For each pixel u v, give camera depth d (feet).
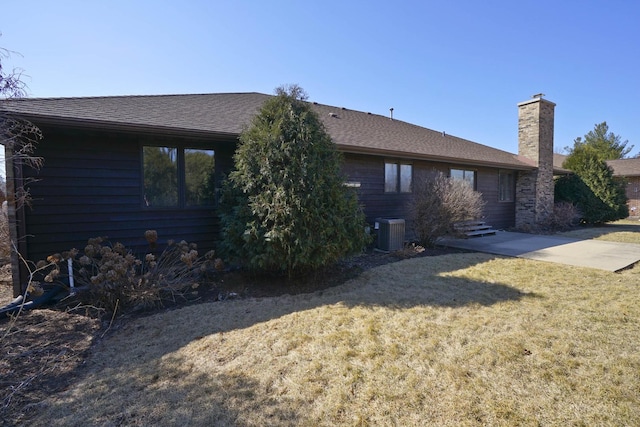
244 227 15.15
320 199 15.15
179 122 18.79
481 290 14.80
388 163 29.78
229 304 13.66
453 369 8.21
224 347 9.87
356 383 7.77
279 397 7.39
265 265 15.06
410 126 43.60
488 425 6.32
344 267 19.19
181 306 13.67
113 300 12.89
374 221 28.66
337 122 32.45
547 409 6.72
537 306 12.62
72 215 16.34
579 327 10.63
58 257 13.60
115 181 17.38
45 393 7.93
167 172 18.81
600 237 32.78
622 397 7.05
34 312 13.15
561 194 47.01
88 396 7.72
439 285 15.64
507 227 41.60
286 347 9.70
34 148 15.33
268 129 15.31
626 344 9.43
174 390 7.80
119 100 21.63
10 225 14.96
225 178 18.47
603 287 15.06
